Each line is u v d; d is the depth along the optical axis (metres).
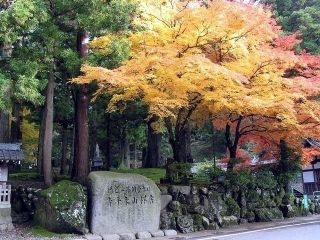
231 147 18.05
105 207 12.61
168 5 14.20
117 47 13.45
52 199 12.34
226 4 13.12
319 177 29.83
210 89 14.07
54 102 20.53
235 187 17.16
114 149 30.19
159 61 12.29
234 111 15.38
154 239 12.52
